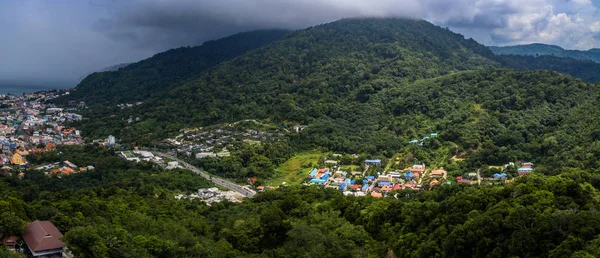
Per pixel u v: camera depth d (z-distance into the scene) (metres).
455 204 87.38
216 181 185.88
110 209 110.00
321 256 87.06
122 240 86.12
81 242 81.12
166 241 90.38
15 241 81.38
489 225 74.44
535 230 69.69
